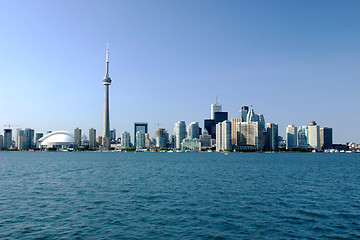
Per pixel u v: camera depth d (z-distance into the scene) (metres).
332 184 107.62
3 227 51.41
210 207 67.06
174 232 49.12
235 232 49.34
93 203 71.06
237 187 98.06
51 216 58.66
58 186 99.56
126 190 90.94
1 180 117.19
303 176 137.50
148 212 62.19
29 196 80.25
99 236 46.91
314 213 61.97
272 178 127.19
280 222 55.28
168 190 91.00
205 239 45.94
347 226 52.91
